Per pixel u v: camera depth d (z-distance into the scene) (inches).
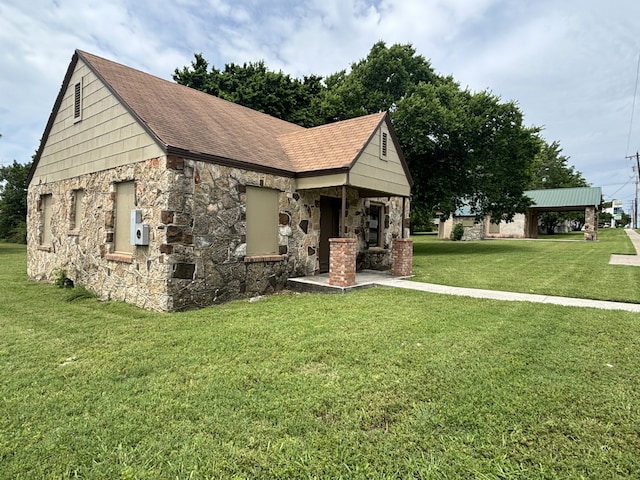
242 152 302.2
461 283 342.6
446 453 88.0
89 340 182.5
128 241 285.4
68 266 361.1
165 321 217.8
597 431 96.8
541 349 158.1
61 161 377.1
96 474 82.6
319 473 82.0
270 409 109.0
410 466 83.6
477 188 752.3
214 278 271.7
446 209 763.4
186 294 253.1
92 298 302.2
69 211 360.2
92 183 323.3
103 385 129.0
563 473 81.1
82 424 103.0
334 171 310.3
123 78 320.8
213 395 119.0
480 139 706.8
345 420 102.8
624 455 86.9
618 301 261.6
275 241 326.0
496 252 709.3
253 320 214.1
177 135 264.2
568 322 201.0
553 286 322.0
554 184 1863.9
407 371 134.8
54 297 306.5
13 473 83.3
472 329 187.9
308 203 360.2
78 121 343.6
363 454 88.1
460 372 133.6
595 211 1096.8
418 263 526.9
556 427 98.4
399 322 202.1
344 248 301.1
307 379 129.6
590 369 136.7
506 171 745.6
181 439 95.3
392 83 735.7
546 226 1640.0
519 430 96.7
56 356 159.8
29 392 123.8
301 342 169.6
